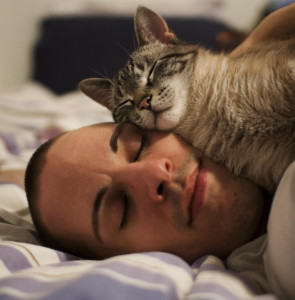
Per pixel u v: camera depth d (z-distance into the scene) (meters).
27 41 4.67
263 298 0.74
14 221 1.51
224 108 1.30
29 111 3.05
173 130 1.43
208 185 1.12
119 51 4.42
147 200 1.12
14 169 1.99
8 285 0.77
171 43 1.87
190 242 1.13
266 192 1.26
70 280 0.76
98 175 1.20
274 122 1.18
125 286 0.75
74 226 1.23
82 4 4.88
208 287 0.77
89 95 1.97
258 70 1.29
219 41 3.61
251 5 4.77
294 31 1.70
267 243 1.01
